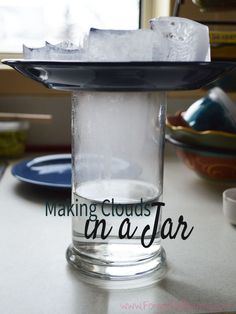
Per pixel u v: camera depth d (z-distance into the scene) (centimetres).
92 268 46
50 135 110
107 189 49
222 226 61
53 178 78
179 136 79
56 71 38
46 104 108
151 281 45
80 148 48
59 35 113
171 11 97
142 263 47
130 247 46
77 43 44
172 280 46
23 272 47
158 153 49
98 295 42
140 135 49
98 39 38
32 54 42
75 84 41
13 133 99
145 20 112
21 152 102
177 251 53
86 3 113
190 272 48
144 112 49
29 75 43
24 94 104
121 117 49
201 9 94
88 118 48
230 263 50
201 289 44
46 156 91
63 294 42
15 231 58
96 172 49
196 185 81
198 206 70
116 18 114
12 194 73
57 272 47
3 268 47
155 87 41
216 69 40
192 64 37
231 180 81
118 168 50
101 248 46
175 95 104
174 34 40
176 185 81
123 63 36
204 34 40
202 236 58
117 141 49
